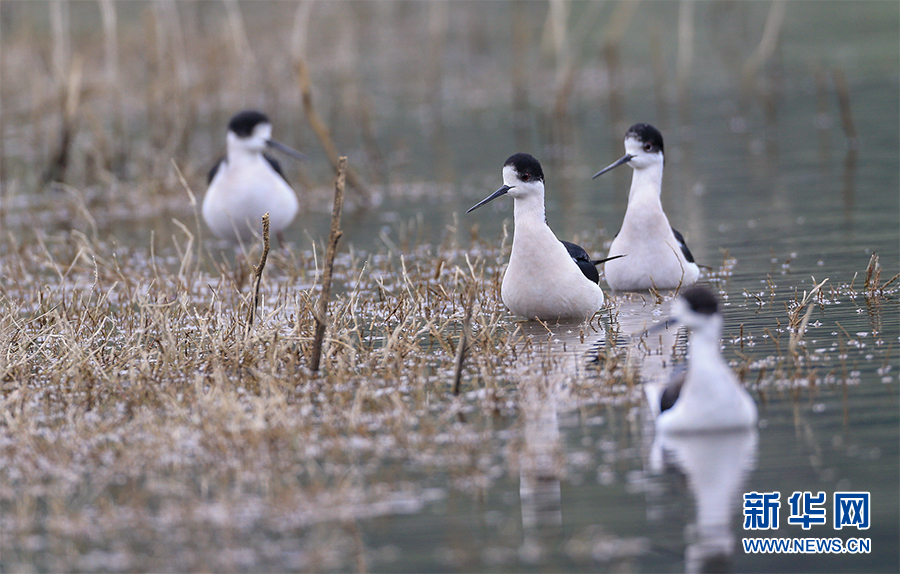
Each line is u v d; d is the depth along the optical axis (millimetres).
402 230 18438
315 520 7324
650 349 10945
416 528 7168
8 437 9062
